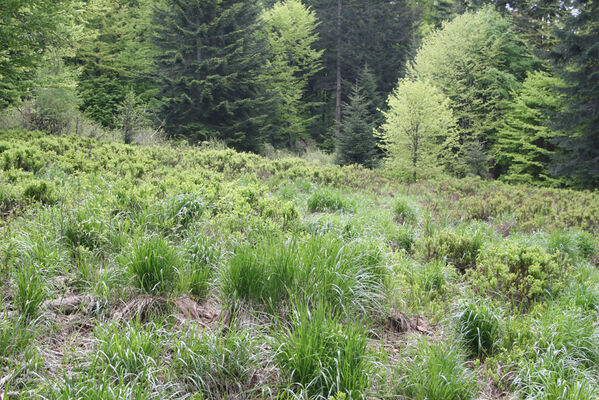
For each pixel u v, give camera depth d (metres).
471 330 3.65
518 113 22.80
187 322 3.15
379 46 37.75
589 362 3.46
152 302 3.28
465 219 8.73
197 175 7.67
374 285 4.02
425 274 4.82
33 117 14.58
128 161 8.88
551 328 3.60
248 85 25.77
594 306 4.43
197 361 2.66
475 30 24.48
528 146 21.45
